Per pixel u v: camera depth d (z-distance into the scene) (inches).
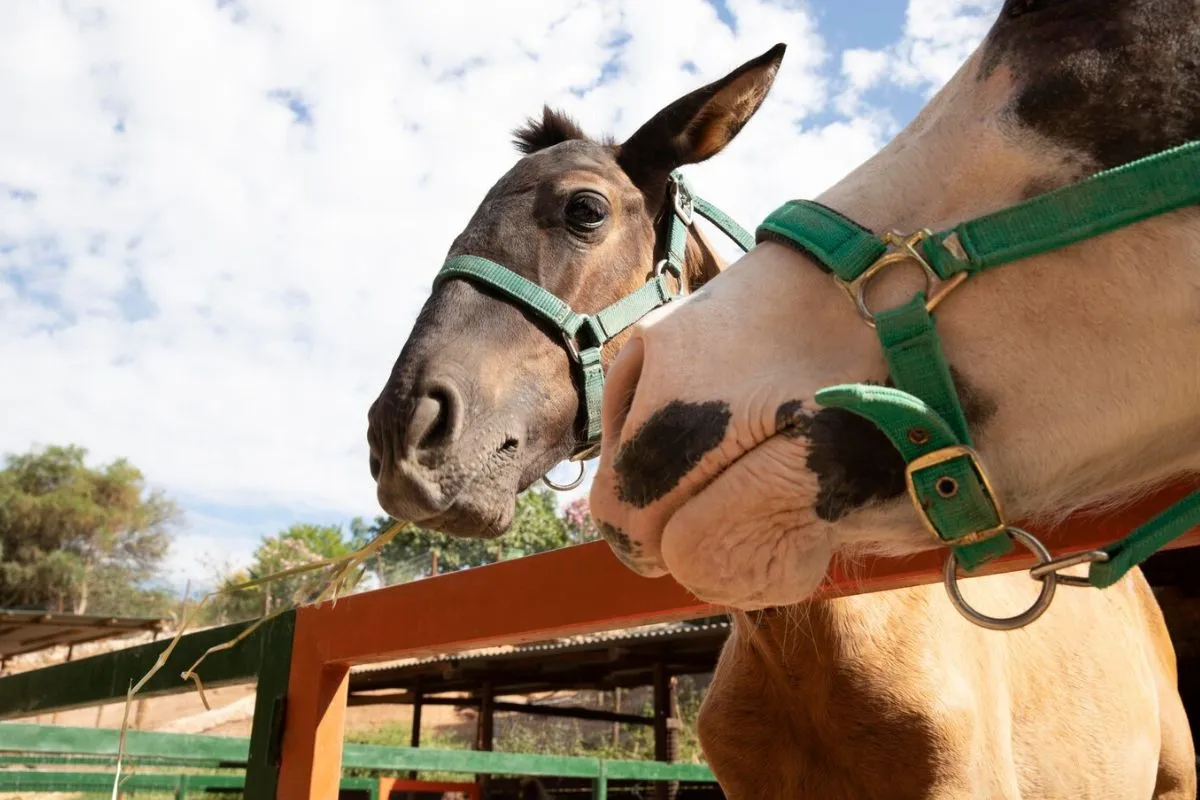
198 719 713.0
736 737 73.0
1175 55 37.0
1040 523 45.0
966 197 39.1
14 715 133.9
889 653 65.3
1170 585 209.9
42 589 1562.5
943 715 65.1
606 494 40.9
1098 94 37.8
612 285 94.0
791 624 65.5
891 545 39.8
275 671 88.8
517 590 73.2
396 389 81.8
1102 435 36.2
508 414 84.2
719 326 40.0
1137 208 34.8
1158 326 35.4
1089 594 94.5
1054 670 85.3
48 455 1675.7
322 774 82.7
